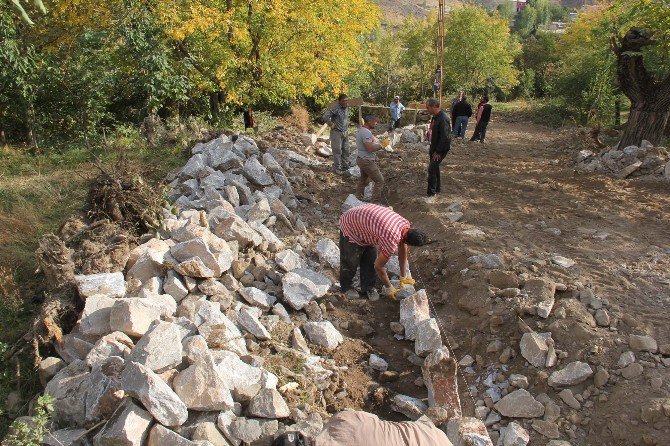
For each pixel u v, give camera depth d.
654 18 10.01
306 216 7.97
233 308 5.20
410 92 33.88
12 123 13.38
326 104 18.44
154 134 11.02
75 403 3.78
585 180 9.13
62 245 5.30
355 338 5.38
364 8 15.45
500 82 34.12
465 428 3.90
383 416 4.48
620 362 4.43
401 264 5.68
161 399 3.58
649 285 5.39
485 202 8.08
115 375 3.83
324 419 4.12
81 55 12.95
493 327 5.10
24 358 4.54
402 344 5.36
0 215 7.34
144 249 5.60
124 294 4.93
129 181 6.39
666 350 4.43
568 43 30.86
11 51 11.70
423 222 7.51
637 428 3.93
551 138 16.80
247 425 3.78
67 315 4.77
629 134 10.32
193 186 7.75
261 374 4.22
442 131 7.97
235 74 13.74
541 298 5.18
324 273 6.30
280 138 11.28
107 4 12.76
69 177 9.11
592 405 4.27
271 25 13.62
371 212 5.46
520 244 6.43
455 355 5.13
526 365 4.70
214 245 5.70
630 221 7.15
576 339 4.71
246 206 7.36
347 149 9.95
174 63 13.17
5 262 6.14
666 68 11.88
